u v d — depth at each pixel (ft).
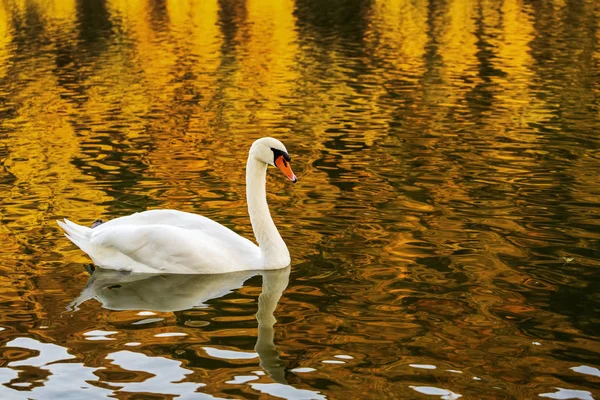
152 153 51.85
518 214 37.65
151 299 28.66
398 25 130.82
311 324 26.05
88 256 33.12
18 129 60.75
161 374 22.57
